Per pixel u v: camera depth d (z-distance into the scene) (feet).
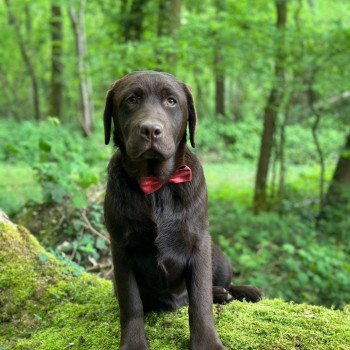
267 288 6.90
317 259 7.43
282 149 11.41
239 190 13.57
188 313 3.21
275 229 9.00
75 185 6.00
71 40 26.05
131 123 3.01
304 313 3.31
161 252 3.10
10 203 9.23
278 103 10.45
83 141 14.56
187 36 9.48
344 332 3.00
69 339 3.34
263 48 9.23
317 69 9.62
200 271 3.13
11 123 23.32
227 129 24.72
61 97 25.26
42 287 3.89
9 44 27.66
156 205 3.08
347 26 9.29
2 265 4.03
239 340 3.00
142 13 13.46
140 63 9.50
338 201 10.50
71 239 5.78
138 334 3.02
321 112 10.67
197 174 3.23
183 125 3.25
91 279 4.08
